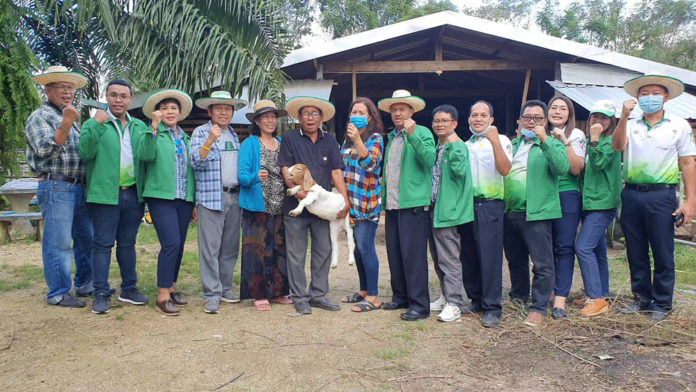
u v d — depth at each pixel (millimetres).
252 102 8695
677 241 7426
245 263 4469
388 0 29750
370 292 4574
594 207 4246
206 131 4484
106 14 6641
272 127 4582
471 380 3035
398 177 4262
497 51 11469
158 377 3018
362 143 4168
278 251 4660
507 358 3369
